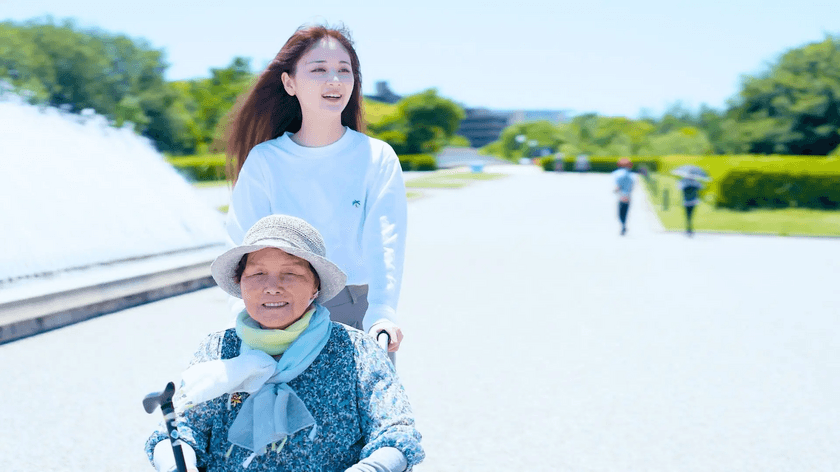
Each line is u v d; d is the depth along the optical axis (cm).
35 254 895
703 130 12025
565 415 515
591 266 1231
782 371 620
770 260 1313
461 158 12175
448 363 645
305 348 185
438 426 496
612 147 10931
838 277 1119
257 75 279
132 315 876
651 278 1107
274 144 270
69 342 741
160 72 8138
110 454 456
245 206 266
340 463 187
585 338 736
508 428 491
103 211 1062
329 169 266
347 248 267
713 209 2511
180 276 1020
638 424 497
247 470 183
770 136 6025
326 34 268
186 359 672
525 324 797
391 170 271
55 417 521
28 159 1025
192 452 183
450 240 1603
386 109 12012
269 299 185
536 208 2520
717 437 474
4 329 750
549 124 13675
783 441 466
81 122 1188
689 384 585
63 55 7462
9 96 1152
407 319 825
